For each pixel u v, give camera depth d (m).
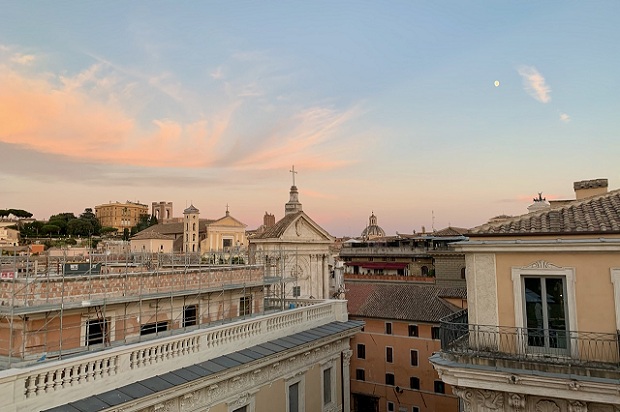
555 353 12.57
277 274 36.25
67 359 13.01
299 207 54.00
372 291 50.38
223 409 16.81
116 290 18.42
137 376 14.56
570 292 12.50
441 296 46.09
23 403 11.67
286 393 20.20
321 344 22.23
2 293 16.16
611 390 11.14
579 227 12.90
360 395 46.31
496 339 13.20
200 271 22.30
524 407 12.22
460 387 13.01
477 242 13.57
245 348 18.88
